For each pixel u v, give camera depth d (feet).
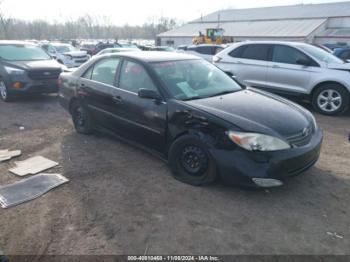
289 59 22.82
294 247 8.01
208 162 10.53
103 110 14.67
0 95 26.35
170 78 12.49
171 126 11.40
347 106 20.85
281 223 8.99
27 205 9.98
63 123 19.29
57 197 10.44
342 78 20.40
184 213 9.46
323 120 20.36
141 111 12.48
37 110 22.76
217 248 8.00
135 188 11.00
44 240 8.35
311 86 21.76
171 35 141.38
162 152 12.34
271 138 9.57
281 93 23.45
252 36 112.37
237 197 10.32
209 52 45.11
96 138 16.31
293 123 10.52
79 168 12.66
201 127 10.45
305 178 11.73
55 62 27.37
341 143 15.74
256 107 11.33
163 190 10.82
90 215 9.43
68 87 16.88
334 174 12.09
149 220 9.14
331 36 101.14
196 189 10.82
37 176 11.93
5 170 12.61
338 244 8.12
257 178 9.53
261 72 24.03
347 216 9.34
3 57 25.79
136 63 13.28
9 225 8.99
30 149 14.87
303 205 9.91
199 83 13.10
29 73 24.20
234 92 13.24
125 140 14.24
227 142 9.87
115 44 75.00
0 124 19.04
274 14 133.69
